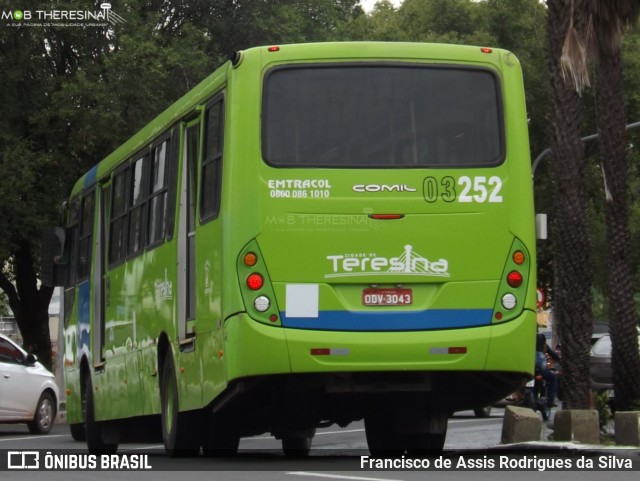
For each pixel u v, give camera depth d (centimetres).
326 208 1192
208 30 3897
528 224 1218
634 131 5184
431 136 1214
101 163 1847
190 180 1348
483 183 1212
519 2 5338
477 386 1260
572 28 1622
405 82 1220
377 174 1200
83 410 1942
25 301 3797
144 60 3466
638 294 5091
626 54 5091
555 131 1639
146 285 1523
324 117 1208
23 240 3581
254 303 1180
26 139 3475
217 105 1262
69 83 3431
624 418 1440
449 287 1193
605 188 1745
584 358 1642
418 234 1195
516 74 1243
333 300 1183
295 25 3884
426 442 1412
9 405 2586
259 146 1198
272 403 1294
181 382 1366
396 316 1184
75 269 1986
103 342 1773
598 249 5044
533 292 1213
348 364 1173
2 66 3447
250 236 1188
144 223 1547
